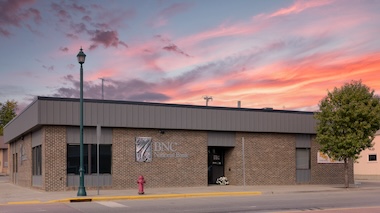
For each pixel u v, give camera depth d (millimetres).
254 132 35031
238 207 20016
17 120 36938
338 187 33156
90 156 29906
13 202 22641
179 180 32281
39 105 28438
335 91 33000
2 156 78500
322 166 37312
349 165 38219
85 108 29547
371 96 33062
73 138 29500
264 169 35094
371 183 39812
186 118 32469
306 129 36625
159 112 31672
